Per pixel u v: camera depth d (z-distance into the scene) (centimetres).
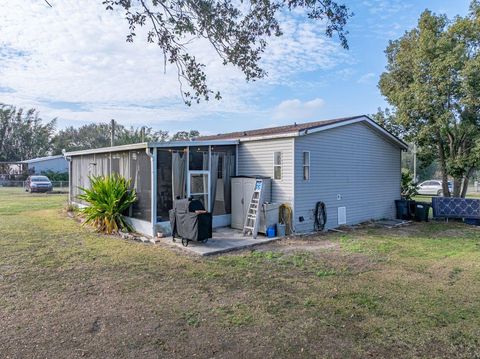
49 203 1906
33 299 490
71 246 832
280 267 668
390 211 1420
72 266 657
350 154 1216
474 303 484
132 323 414
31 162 4162
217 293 520
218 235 986
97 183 1057
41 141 5466
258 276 607
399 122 1386
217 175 1114
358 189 1255
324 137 1109
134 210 1053
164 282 570
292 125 1361
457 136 1332
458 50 1191
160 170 968
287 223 1023
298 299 497
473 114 1266
